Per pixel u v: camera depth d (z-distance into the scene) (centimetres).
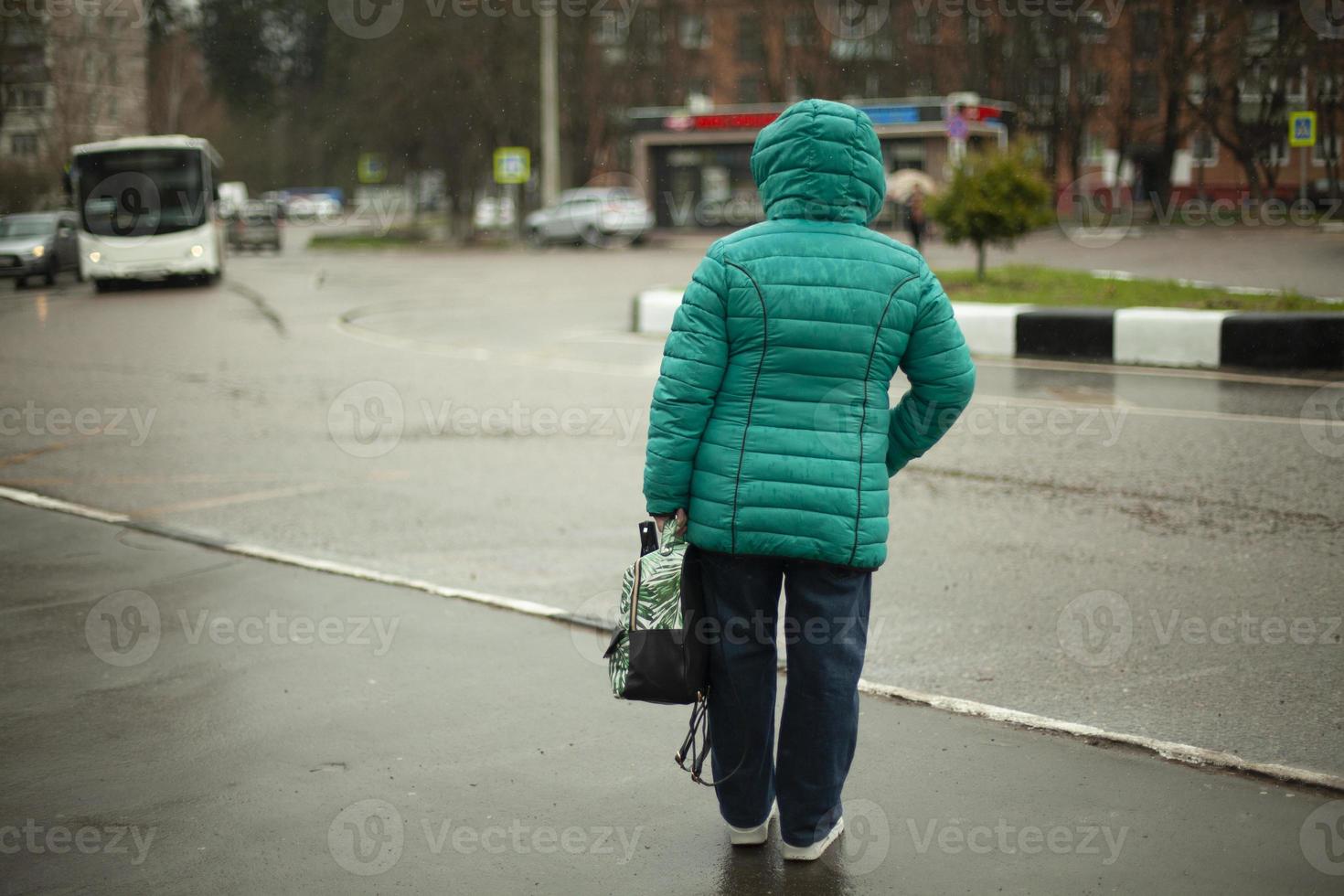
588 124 15012
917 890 975
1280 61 9575
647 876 1005
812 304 951
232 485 2553
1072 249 8650
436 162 14512
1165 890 964
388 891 986
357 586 1834
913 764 1201
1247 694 1377
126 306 6756
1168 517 2148
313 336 5175
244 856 1042
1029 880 984
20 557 2011
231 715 1348
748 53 16500
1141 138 11994
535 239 12794
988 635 1598
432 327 5481
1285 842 1033
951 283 5647
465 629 1634
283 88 13762
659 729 1305
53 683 1451
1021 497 2314
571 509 2309
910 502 2305
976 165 5666
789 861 1022
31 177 11569
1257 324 3675
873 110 12200
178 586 1842
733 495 962
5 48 11431
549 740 1278
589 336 5025
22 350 4847
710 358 959
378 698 1396
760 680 1006
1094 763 1196
